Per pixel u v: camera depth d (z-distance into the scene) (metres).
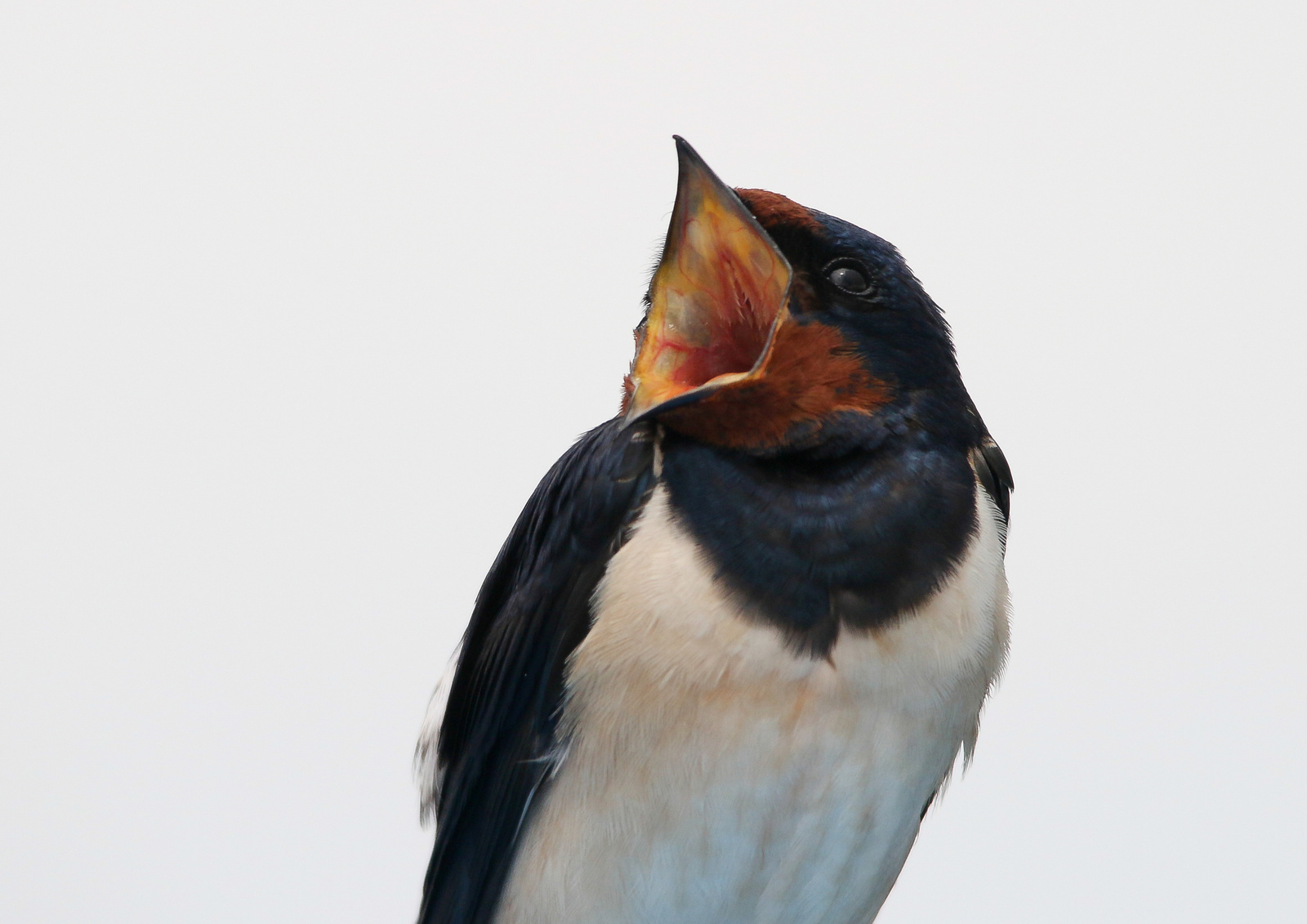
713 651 1.65
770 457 1.65
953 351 1.66
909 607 1.65
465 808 1.66
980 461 1.66
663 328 1.65
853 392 1.65
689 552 1.65
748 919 1.65
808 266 1.65
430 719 1.68
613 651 1.65
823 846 1.65
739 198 1.65
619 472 1.65
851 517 1.65
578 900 1.65
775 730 1.65
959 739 1.66
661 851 1.65
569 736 1.65
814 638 1.65
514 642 1.66
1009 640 1.66
